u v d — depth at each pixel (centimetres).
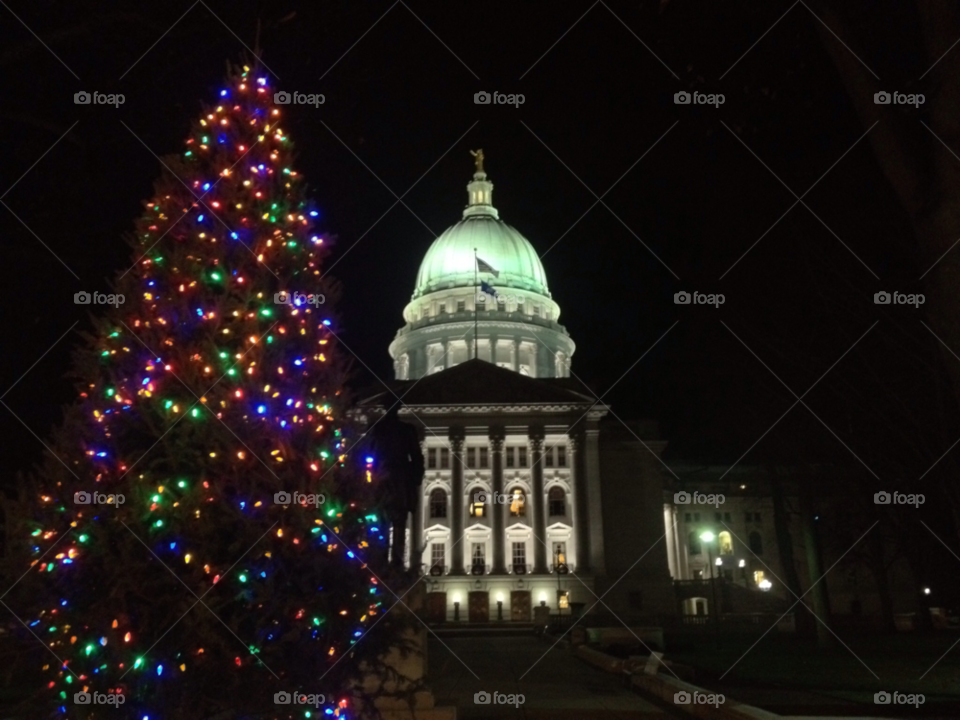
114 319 1208
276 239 1254
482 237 12144
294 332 1227
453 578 8338
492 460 8875
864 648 4278
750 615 8038
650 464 9381
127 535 1052
